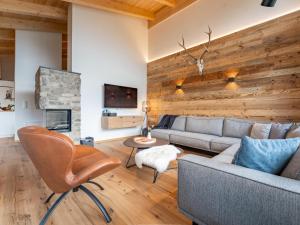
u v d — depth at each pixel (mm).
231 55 3887
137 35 5785
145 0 4977
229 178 1097
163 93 5520
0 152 3693
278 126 2682
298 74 2996
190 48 4727
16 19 4668
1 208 1740
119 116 5043
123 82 5434
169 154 2475
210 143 3309
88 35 4656
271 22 3297
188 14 4785
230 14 3910
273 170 1187
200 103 4500
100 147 4270
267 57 3357
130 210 1746
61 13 4582
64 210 1722
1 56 6750
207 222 1244
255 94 3527
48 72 3742
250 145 1181
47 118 4008
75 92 4230
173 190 2158
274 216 921
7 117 5703
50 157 1312
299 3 2990
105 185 2273
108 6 4609
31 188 2152
